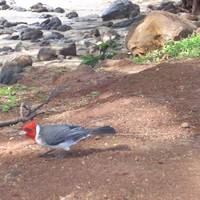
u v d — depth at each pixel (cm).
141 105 994
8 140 928
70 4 3759
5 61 1834
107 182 716
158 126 908
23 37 2562
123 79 1200
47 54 1994
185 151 803
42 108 1141
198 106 972
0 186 734
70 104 1150
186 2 2958
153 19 1711
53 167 773
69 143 751
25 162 804
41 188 718
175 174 733
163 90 1069
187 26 1675
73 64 1856
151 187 703
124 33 2533
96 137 864
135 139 855
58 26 2814
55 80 1480
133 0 3516
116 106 1008
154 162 768
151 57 1530
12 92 1365
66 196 687
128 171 742
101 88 1216
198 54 1328
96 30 2527
